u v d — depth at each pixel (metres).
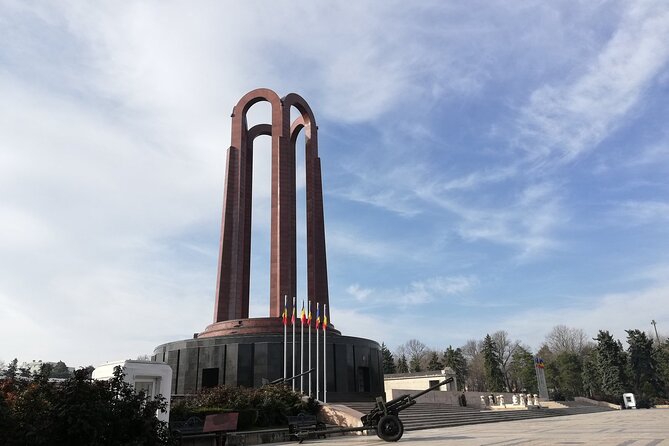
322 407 22.50
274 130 38.41
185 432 15.95
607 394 68.69
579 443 12.52
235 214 37.53
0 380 11.67
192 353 31.05
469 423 25.91
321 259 38.84
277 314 33.31
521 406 45.59
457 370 84.25
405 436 17.50
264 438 17.91
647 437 13.98
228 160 38.75
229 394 20.94
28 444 9.55
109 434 10.13
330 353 31.05
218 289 35.47
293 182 38.34
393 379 57.44
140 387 14.48
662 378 72.00
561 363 82.69
